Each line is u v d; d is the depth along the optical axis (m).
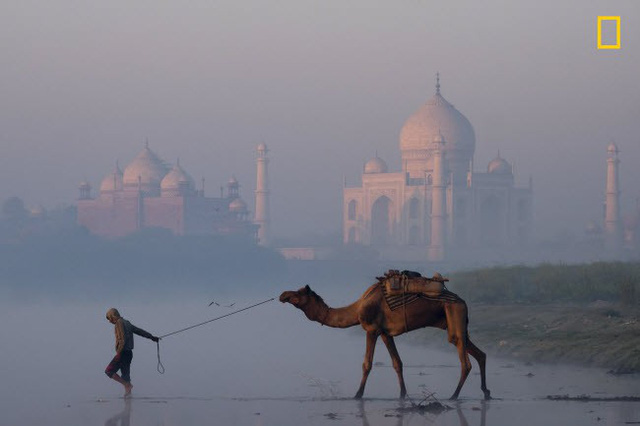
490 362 56.91
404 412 38.00
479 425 34.31
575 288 86.12
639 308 70.06
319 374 54.16
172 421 37.16
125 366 46.66
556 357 55.25
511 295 90.62
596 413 36.38
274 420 36.81
